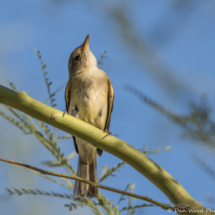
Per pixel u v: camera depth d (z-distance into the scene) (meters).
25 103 5.02
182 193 4.74
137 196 4.25
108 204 5.55
